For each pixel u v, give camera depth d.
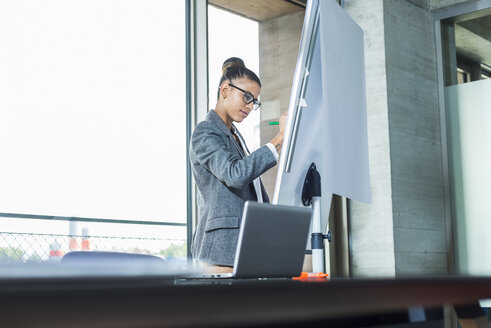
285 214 1.09
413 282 0.57
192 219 3.76
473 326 0.97
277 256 1.09
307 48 1.54
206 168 1.79
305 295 0.44
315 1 1.57
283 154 1.47
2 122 3.42
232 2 3.99
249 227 1.02
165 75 3.84
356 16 4.92
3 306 0.27
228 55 3.92
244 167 1.66
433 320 1.09
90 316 0.30
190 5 3.86
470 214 4.91
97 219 3.64
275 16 4.25
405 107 4.85
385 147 4.67
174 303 0.34
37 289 0.30
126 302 0.32
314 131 1.59
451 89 5.13
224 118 2.02
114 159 3.72
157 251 3.74
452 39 5.18
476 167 4.93
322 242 1.55
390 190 4.61
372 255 4.64
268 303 0.40
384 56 4.75
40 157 3.51
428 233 4.83
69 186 3.58
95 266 0.35
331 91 1.63
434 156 5.03
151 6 3.88
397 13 4.92
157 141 3.79
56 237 3.53
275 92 4.16
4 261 0.32
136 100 3.81
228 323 0.38
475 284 0.67
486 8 5.00
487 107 4.95
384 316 0.96
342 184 1.68
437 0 5.21
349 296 0.48
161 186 3.78
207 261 1.78
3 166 3.39
